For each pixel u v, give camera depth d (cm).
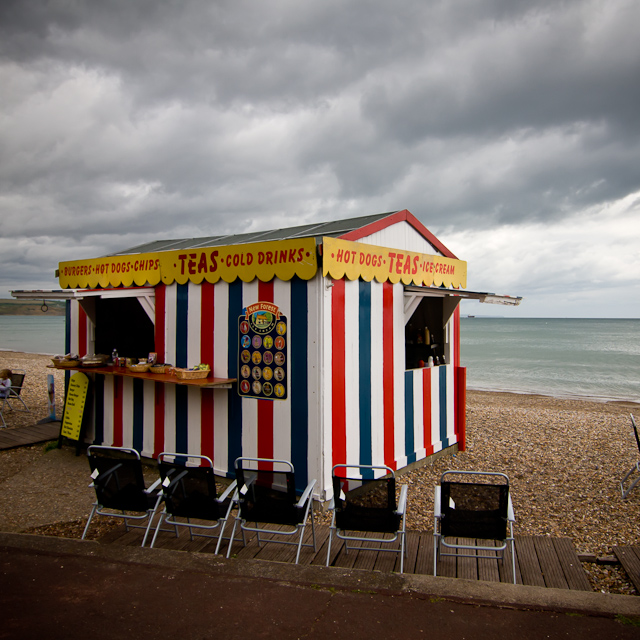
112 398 737
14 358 2900
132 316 845
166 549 408
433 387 741
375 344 611
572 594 330
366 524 389
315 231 664
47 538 418
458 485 377
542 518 534
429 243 748
